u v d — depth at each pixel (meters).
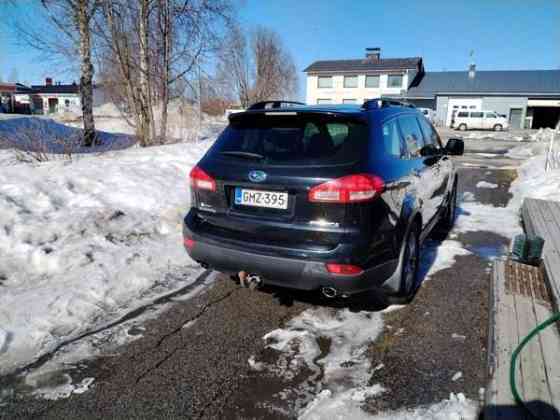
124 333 2.99
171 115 15.30
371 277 2.77
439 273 4.11
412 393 2.36
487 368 2.44
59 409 2.24
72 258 4.08
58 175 6.32
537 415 1.99
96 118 24.94
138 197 6.00
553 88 35.41
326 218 2.68
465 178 9.95
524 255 3.82
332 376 2.53
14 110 46.84
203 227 3.16
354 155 2.77
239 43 29.19
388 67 41.19
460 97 37.31
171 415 2.21
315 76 43.84
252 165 2.95
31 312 3.15
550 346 2.54
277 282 2.89
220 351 2.80
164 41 12.95
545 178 8.38
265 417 2.20
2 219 4.60
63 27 12.23
